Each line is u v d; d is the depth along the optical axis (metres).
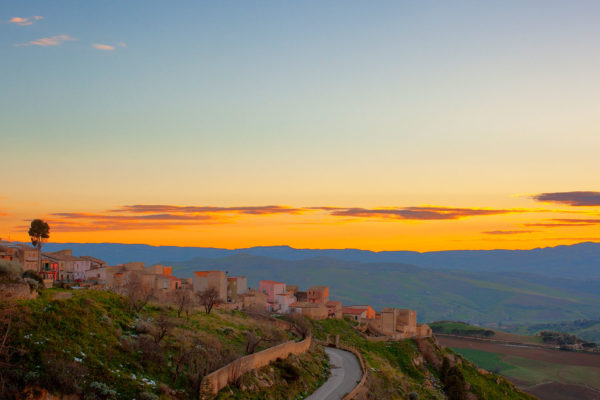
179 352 85.19
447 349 196.00
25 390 61.03
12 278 85.31
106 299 98.25
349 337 171.38
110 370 70.88
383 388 116.25
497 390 175.50
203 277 168.38
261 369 92.38
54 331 73.94
